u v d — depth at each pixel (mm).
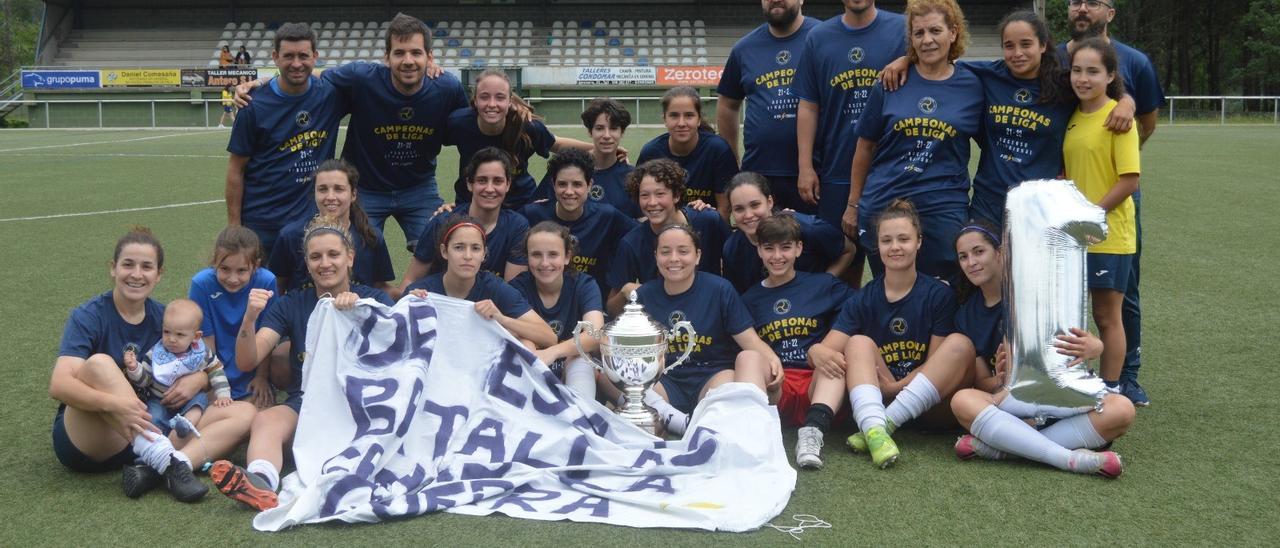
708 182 5961
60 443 3867
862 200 5012
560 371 4590
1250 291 6973
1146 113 5066
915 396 4160
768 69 6000
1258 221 10062
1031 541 3258
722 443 3828
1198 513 3465
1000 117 4766
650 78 30734
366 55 35125
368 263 5086
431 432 3980
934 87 4840
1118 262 4535
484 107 5793
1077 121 4637
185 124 30953
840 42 5488
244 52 32344
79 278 7684
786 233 4625
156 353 4043
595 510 3510
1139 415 4527
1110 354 4641
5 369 5324
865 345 4352
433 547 3240
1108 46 4469
